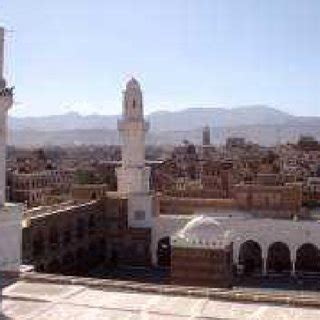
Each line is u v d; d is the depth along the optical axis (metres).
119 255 87.69
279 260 83.19
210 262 51.66
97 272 81.06
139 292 21.33
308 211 99.81
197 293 20.75
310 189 115.44
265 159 186.75
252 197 96.25
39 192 133.00
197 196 105.81
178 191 107.88
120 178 89.62
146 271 81.94
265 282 73.44
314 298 19.91
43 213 72.88
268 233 80.38
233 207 97.00
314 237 79.19
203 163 171.38
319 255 81.62
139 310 19.19
